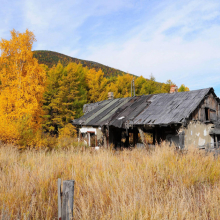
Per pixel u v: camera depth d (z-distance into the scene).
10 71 16.11
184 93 14.58
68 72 31.44
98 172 5.29
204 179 5.01
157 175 5.05
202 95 13.06
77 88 29.59
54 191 4.26
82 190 4.14
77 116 27.80
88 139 18.12
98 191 3.98
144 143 12.92
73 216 2.90
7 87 15.36
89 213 3.18
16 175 4.82
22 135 11.28
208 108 14.15
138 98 17.84
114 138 16.23
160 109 13.57
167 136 12.90
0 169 5.68
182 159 6.19
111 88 34.50
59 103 26.89
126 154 8.08
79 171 5.53
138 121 13.06
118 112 16.08
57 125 28.22
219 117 15.23
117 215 2.93
